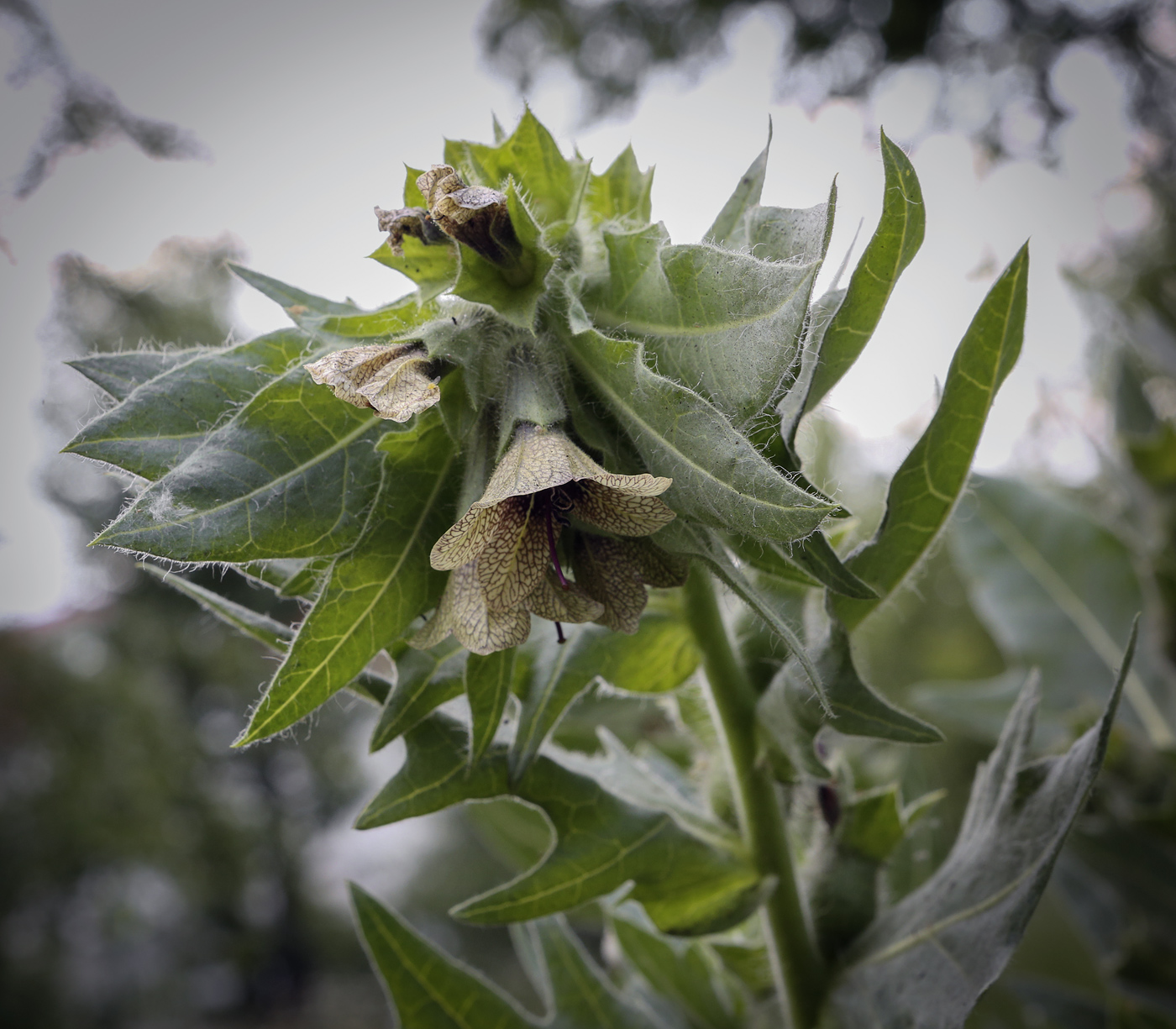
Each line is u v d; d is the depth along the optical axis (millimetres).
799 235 139
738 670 185
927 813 278
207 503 141
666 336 146
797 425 149
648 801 195
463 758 179
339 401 150
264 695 145
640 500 139
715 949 213
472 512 131
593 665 176
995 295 166
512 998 212
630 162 176
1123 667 156
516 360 152
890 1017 177
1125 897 264
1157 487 328
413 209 161
